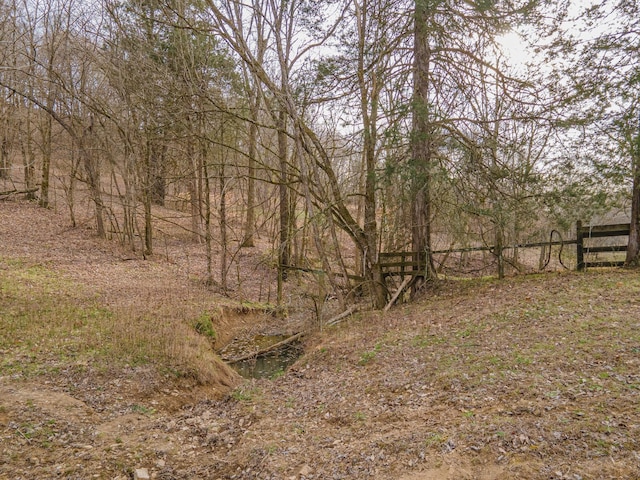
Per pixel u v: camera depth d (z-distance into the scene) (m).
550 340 7.34
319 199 13.25
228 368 10.21
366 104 13.09
